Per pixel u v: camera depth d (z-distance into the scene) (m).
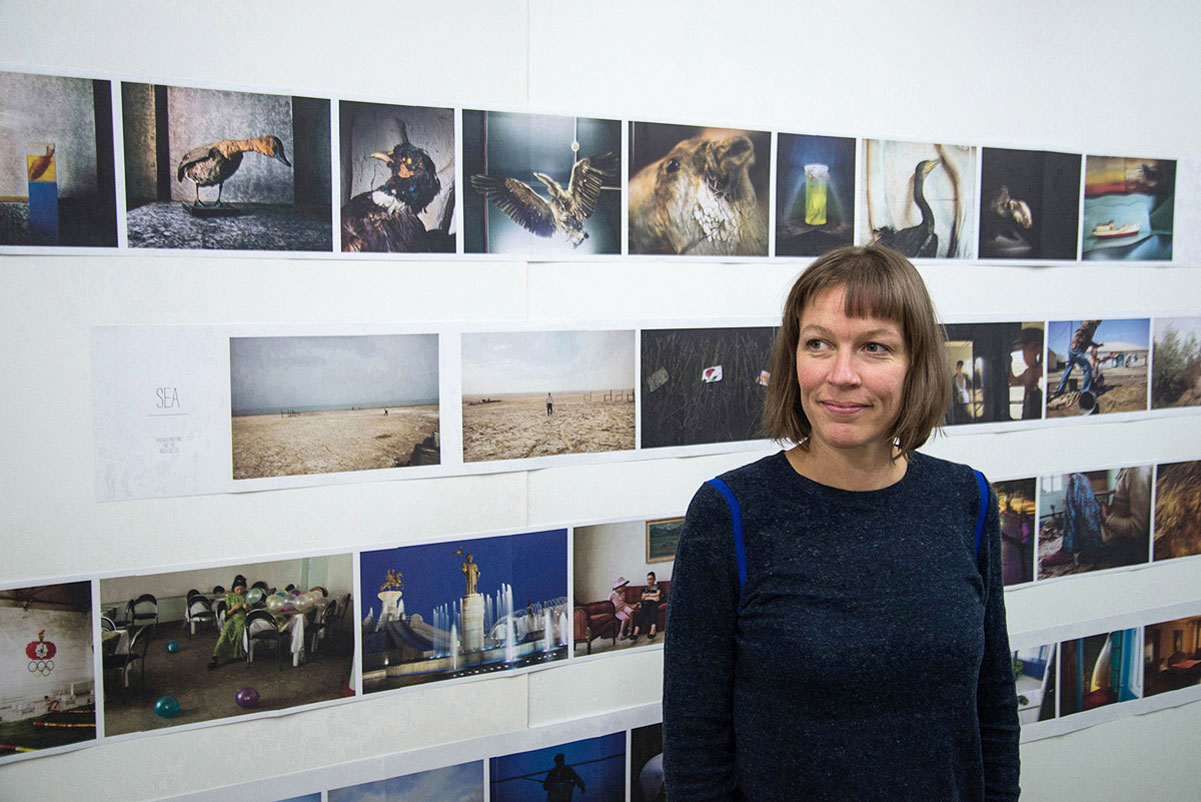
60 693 0.96
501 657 1.16
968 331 1.38
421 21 1.03
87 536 0.95
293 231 1.00
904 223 1.33
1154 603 1.59
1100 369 1.49
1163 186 1.51
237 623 1.02
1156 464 1.56
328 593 1.06
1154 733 1.63
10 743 0.94
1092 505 1.51
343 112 1.01
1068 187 1.43
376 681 1.09
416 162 1.04
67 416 0.93
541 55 1.10
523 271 1.11
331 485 1.05
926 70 1.32
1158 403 1.55
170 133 0.94
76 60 0.90
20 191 0.89
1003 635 0.86
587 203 1.13
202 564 1.00
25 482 0.92
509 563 1.15
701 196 1.20
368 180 1.03
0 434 0.91
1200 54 1.52
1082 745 1.56
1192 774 1.68
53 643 0.95
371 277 1.04
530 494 1.15
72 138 0.90
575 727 1.22
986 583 0.84
